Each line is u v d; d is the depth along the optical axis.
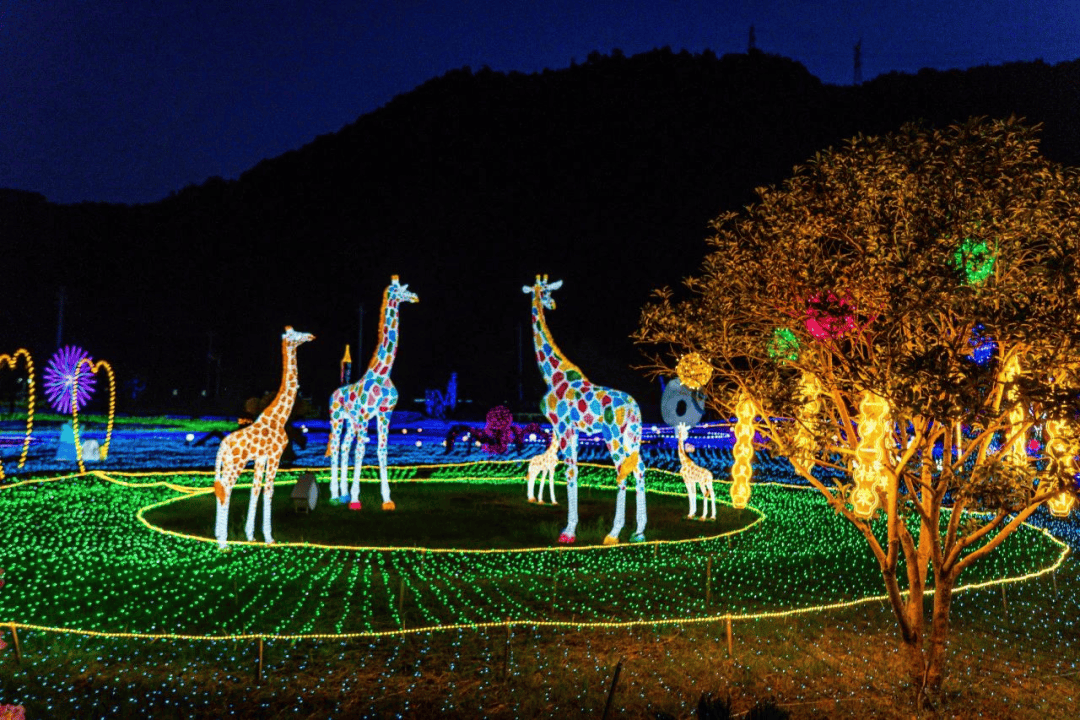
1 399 48.50
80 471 20.23
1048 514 15.95
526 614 8.76
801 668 7.32
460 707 6.30
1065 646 8.09
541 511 16.09
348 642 7.68
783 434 7.48
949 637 8.24
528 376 68.50
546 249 88.31
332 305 86.56
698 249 85.25
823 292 6.33
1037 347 5.83
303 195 100.88
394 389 16.50
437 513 15.58
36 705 6.07
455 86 108.69
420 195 96.94
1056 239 5.77
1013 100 74.88
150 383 66.38
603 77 103.50
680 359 7.69
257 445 12.14
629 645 7.81
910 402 5.81
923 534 7.17
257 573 10.27
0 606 8.65
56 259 87.50
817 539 13.45
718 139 93.44
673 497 18.80
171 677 6.71
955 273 5.73
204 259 92.81
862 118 89.00
